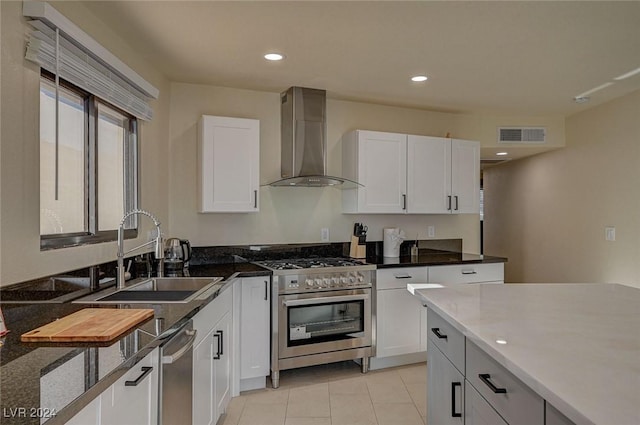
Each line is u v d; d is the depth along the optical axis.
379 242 4.13
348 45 2.64
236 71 3.13
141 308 1.73
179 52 2.76
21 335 1.33
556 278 4.69
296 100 3.51
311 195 3.85
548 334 1.40
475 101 3.93
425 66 3.01
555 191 4.71
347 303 3.26
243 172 3.26
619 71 3.10
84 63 1.98
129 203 2.74
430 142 3.96
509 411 1.24
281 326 3.03
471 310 1.74
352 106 4.00
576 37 2.50
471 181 4.14
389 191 3.78
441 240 4.43
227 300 2.60
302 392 2.98
